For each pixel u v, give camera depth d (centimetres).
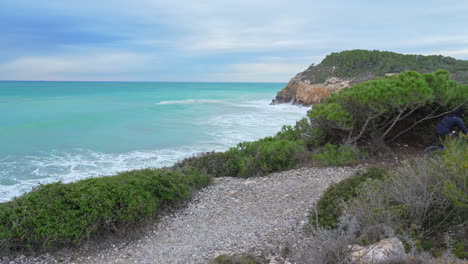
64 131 2334
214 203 751
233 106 4644
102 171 1366
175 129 2423
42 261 505
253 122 2816
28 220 526
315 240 409
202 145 1869
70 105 4544
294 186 819
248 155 1173
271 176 959
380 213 411
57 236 527
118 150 1752
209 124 2689
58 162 1509
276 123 2744
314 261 366
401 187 454
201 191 841
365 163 942
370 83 1012
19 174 1319
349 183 622
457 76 4025
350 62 5694
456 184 413
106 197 595
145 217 624
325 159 986
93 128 2469
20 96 6650
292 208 671
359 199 467
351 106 1042
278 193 780
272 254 462
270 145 1112
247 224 614
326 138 1197
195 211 708
